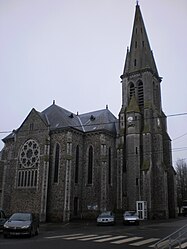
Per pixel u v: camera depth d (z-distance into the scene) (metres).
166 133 56.28
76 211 46.31
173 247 15.48
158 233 24.62
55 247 15.70
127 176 49.19
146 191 47.06
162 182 48.47
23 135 50.38
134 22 62.41
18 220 21.80
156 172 49.56
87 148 49.44
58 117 50.78
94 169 47.78
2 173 52.06
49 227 32.59
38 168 46.62
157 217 47.06
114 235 22.89
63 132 47.03
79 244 17.20
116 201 48.66
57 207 43.97
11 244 16.86
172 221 42.12
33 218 22.77
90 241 18.86
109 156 50.06
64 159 45.59
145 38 60.44
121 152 50.06
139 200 47.28
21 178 48.38
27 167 48.16
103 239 20.05
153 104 54.19
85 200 47.16
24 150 49.47
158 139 51.00
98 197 46.06
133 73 56.94
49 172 46.38
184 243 17.78
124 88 57.38
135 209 46.69
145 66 56.12
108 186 47.97
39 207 44.47
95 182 47.06
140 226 33.31
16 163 49.59
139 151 50.38
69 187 44.06
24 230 20.73
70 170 44.91
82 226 34.34
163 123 57.03
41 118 48.97
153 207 47.34
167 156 54.59
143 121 52.94
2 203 49.06
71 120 52.47
